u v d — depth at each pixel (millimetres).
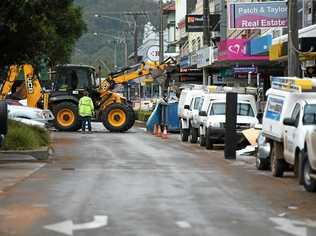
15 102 36625
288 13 22703
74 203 13906
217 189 16406
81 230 11141
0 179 17969
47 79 46688
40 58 27125
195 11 73375
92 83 44375
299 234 10930
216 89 34625
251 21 28469
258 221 12062
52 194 15203
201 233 10906
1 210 13078
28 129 25375
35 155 23266
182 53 79625
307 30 24141
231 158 25703
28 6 22734
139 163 22938
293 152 17875
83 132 42219
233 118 25891
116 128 43281
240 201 14461
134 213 12758
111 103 44281
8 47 24766
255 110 31578
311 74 26500
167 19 100562
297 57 22438
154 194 15266
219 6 58344
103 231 11047
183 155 26953
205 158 25891
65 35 38094
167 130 44531
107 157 25188
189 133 35938
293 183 17984
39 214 12648
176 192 15664
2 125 18203
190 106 36562
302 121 17688
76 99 43812
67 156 25500
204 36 46281
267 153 20922
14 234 10844
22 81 43125
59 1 24781
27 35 24250
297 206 13883
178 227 11406
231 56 35188
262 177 19422
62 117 43469
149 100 70812
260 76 42062
